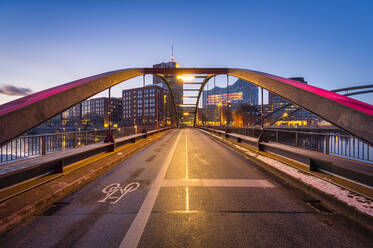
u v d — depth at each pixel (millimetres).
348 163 3646
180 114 80562
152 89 115312
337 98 3420
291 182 4074
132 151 8250
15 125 3027
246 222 2514
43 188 3320
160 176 4816
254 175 4902
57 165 4234
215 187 3957
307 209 2902
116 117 145500
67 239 2135
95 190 3770
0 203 2678
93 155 6469
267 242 2074
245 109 104375
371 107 2908
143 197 3414
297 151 5004
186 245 2025
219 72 15836
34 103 3438
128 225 2441
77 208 2947
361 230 2309
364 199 2725
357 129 2840
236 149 9094
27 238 2154
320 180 3635
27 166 3406
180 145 11766
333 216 2670
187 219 2598
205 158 7340
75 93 4980
